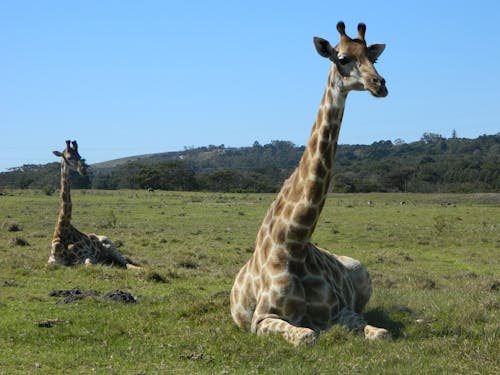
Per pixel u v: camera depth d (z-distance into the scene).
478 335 9.25
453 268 21.88
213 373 7.63
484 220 41.53
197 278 17.48
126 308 11.60
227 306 11.17
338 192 92.31
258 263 9.44
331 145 9.01
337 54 8.88
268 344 8.50
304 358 8.02
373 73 8.53
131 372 7.77
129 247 25.30
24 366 8.04
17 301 12.48
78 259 18.83
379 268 21.14
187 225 36.88
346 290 10.14
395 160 136.75
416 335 9.43
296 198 9.14
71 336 9.56
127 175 106.94
